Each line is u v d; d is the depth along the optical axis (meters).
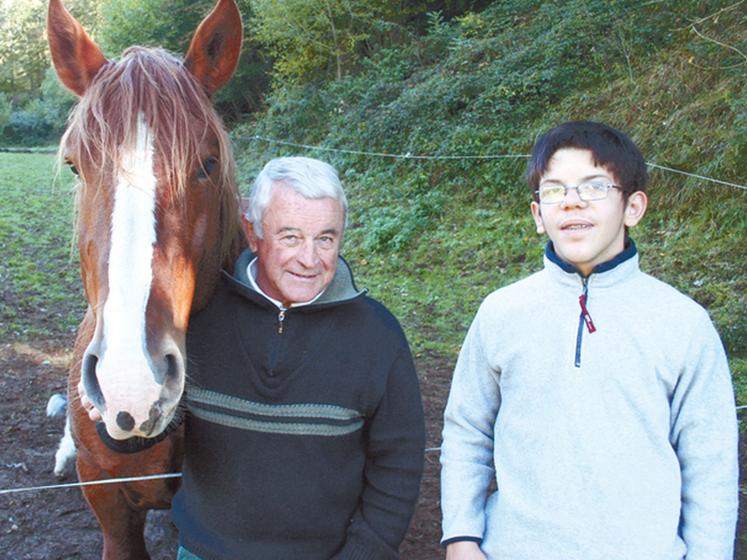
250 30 18.30
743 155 6.48
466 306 6.54
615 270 1.52
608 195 1.50
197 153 1.71
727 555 1.43
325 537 1.67
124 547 2.20
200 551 1.67
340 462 1.65
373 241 8.41
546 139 1.58
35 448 3.89
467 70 11.38
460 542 1.62
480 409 1.71
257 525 1.63
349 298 1.67
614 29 9.61
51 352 5.50
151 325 1.49
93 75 1.95
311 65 16.33
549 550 1.48
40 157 23.53
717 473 1.45
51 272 7.99
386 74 13.74
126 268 1.52
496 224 8.05
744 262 5.82
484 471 1.71
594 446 1.48
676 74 7.87
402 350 1.71
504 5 13.19
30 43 42.25
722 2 8.18
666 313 1.49
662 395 1.48
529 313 1.59
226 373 1.64
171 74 1.75
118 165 1.60
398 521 1.67
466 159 9.23
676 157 7.02
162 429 1.47
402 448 1.68
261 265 1.70
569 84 9.41
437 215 8.70
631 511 1.46
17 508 3.27
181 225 1.64
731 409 1.48
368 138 11.43
